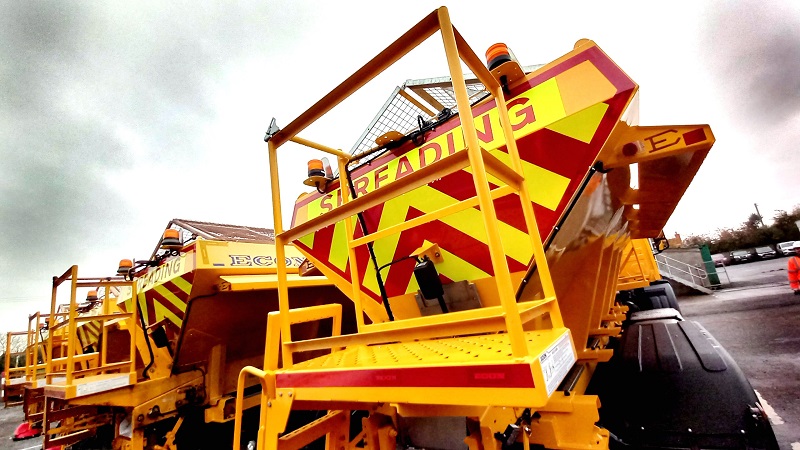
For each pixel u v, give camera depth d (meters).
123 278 4.50
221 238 3.96
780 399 3.76
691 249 14.77
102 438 5.78
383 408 2.08
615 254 3.70
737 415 2.02
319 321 4.42
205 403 3.58
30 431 5.40
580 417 1.79
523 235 1.81
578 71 1.76
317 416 3.49
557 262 1.90
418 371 1.04
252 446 3.26
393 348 1.79
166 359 3.59
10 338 6.48
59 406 4.04
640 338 3.46
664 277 14.40
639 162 1.73
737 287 14.09
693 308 10.66
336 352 1.85
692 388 2.30
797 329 6.44
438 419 2.00
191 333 3.45
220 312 3.48
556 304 1.33
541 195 1.77
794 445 2.84
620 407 2.36
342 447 1.88
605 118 1.64
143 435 3.30
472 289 1.92
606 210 2.14
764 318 7.77
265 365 1.54
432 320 1.64
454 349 1.40
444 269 2.02
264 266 3.75
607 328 3.53
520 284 1.82
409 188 1.15
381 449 1.90
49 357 3.69
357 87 1.38
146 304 4.00
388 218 2.26
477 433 1.58
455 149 2.03
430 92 2.79
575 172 1.70
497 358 1.00
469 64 1.34
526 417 1.70
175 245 3.57
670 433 2.10
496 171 1.21
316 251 2.68
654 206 2.71
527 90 1.88
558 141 1.74
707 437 2.00
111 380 3.20
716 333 7.12
